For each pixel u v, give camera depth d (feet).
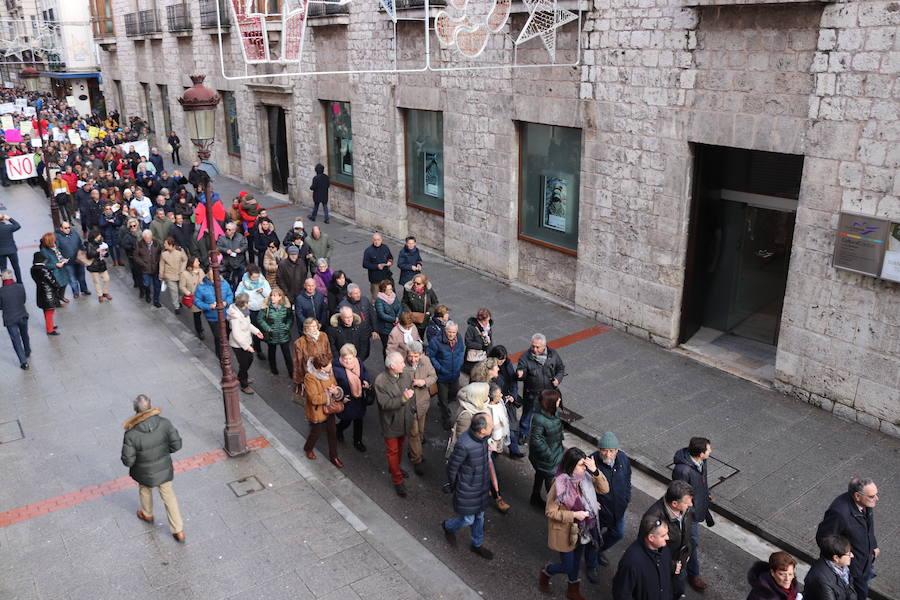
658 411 31.89
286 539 24.54
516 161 46.60
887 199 28.14
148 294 48.44
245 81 79.10
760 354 37.24
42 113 108.06
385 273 42.83
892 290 28.68
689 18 33.45
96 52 150.00
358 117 61.82
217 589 22.16
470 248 51.72
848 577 18.08
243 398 34.94
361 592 22.07
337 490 27.48
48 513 25.95
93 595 21.91
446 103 50.75
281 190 80.18
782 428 30.30
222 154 91.56
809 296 31.48
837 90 28.86
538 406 24.75
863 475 26.94
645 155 37.19
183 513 25.93
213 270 28.25
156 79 106.22
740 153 36.73
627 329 40.42
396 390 26.20
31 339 42.27
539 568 23.21
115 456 29.73
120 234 50.42
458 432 24.13
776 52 30.66
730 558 23.40
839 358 30.86
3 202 80.43
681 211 36.17
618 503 21.72
